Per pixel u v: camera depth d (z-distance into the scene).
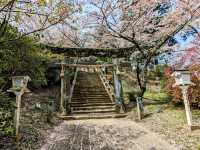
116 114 11.06
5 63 6.91
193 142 6.04
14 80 6.48
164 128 7.71
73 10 6.11
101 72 16.59
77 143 6.69
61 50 13.48
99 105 12.49
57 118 10.38
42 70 9.90
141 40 12.76
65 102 11.73
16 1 5.17
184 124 7.65
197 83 8.77
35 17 8.29
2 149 5.48
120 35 11.29
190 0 10.20
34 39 8.04
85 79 16.30
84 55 13.88
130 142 6.71
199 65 8.95
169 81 10.41
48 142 6.73
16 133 6.09
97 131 8.19
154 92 13.85
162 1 11.48
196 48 9.55
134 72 16.78
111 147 6.30
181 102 10.17
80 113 11.54
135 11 12.01
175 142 6.30
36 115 9.04
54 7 5.76
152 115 9.69
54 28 16.83
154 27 12.29
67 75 15.08
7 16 5.83
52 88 14.57
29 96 11.82
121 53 13.87
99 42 16.56
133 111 11.38
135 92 13.47
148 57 11.19
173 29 11.05
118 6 12.01
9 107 6.26
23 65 8.04
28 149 5.83
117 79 12.80
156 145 6.28
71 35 18.84
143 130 8.04
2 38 5.90
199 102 8.89
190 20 10.55
